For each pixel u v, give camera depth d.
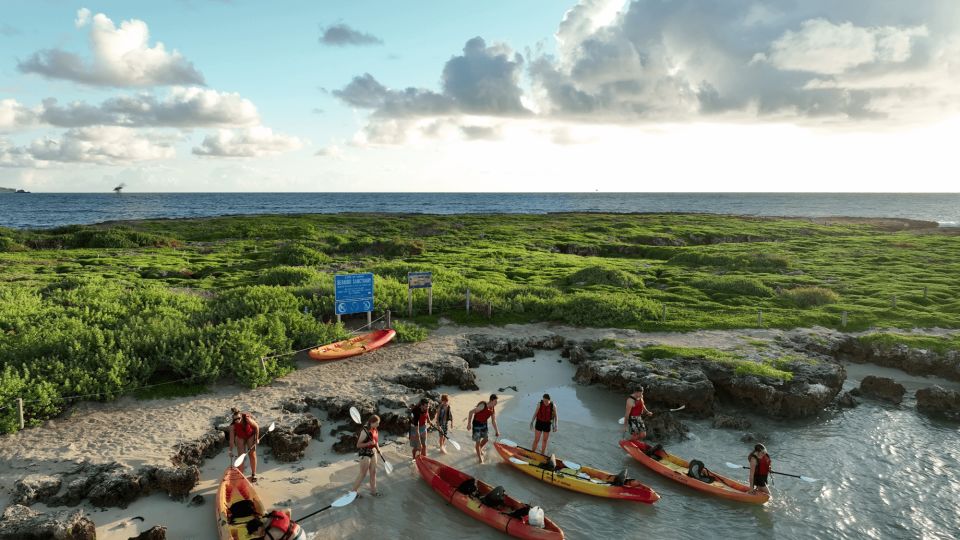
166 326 22.75
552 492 15.24
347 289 25.91
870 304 35.34
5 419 15.80
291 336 24.00
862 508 15.11
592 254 64.50
